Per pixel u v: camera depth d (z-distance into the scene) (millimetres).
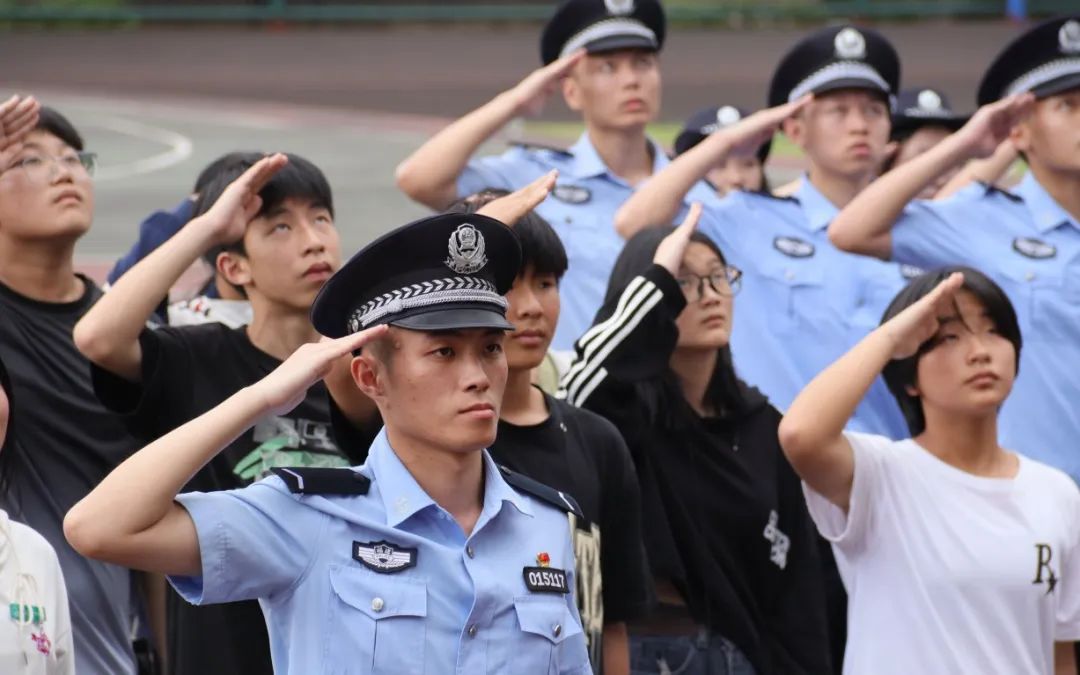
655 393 7852
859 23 47969
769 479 7965
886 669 7293
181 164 34375
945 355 7426
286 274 7652
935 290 7227
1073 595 7473
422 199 10102
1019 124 10352
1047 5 46219
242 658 7117
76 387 8297
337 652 5504
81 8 52031
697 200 10719
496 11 51812
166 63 49031
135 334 7348
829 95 10477
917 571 7289
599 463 7207
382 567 5566
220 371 7570
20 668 6012
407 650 5512
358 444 7012
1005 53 10375
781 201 10531
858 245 9945
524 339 7172
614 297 7910
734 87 43031
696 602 7727
